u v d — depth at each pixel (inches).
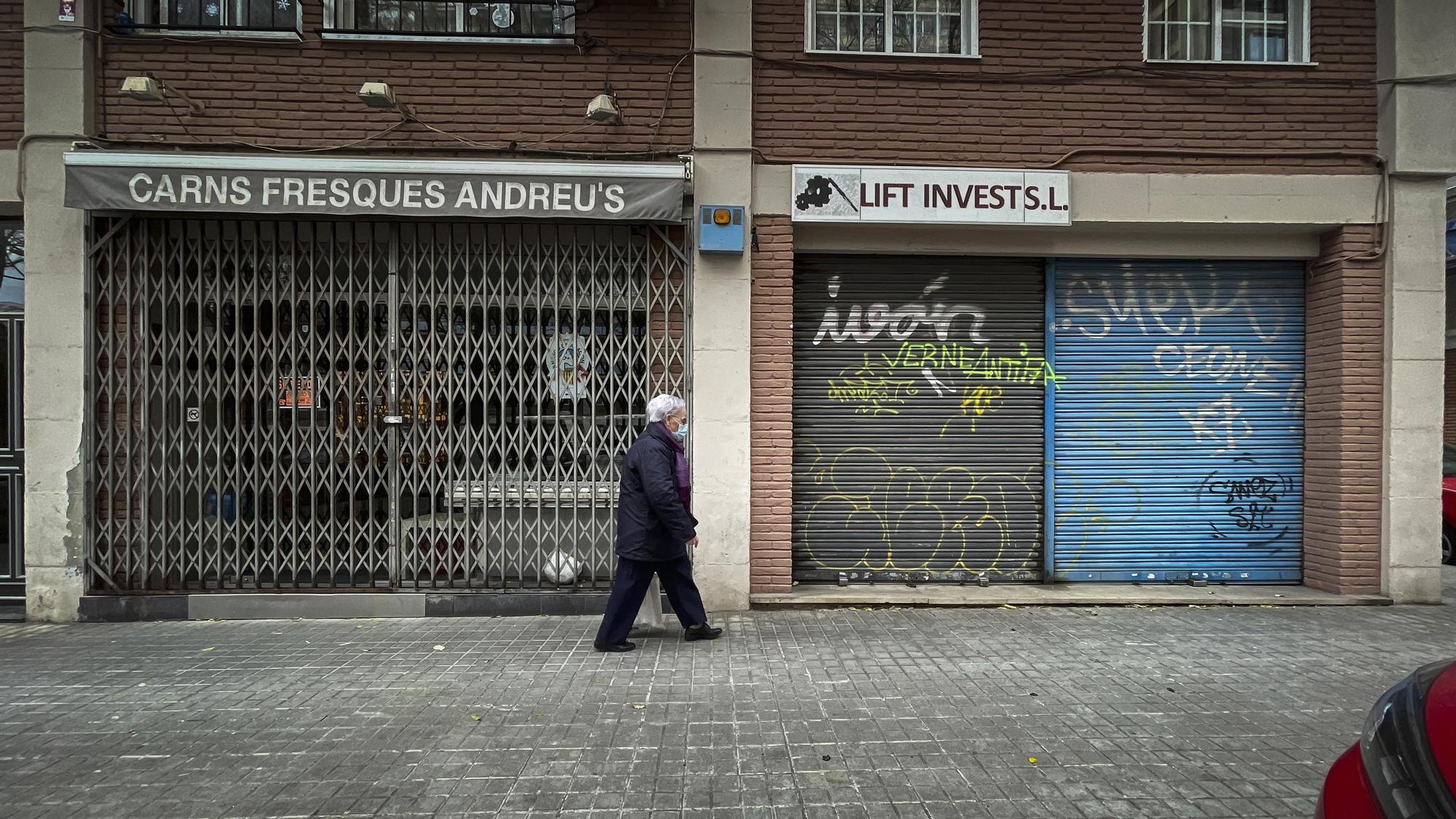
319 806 128.6
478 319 254.7
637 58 255.1
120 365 247.9
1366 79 264.8
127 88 235.0
